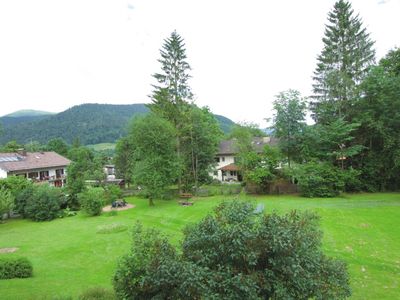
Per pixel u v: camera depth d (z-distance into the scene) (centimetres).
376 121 3133
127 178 4725
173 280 523
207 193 3588
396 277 1248
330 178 3102
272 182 3431
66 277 1341
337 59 3638
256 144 4666
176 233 2050
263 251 563
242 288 504
